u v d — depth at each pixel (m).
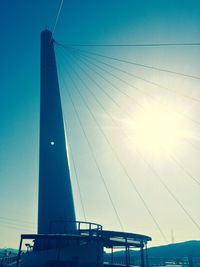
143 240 24.31
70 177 27.73
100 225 21.38
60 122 29.83
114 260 30.17
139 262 35.09
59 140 28.55
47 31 36.78
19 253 16.62
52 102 30.62
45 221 24.42
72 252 18.42
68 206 25.50
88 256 18.72
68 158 29.30
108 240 20.31
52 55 34.53
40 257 19.50
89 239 18.89
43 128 29.09
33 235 17.11
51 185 25.86
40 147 28.36
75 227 25.09
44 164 27.02
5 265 23.45
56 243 21.17
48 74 32.62
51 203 25.09
